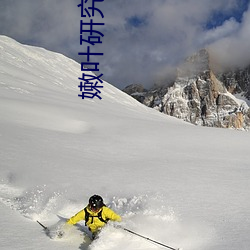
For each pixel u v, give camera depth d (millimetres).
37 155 13625
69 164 12500
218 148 20000
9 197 8219
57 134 20016
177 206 7719
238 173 12289
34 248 5180
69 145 17125
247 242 5527
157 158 15648
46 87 63406
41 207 7438
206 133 25547
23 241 5410
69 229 5949
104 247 5297
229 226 6410
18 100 33250
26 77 66062
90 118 30375
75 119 28703
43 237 5680
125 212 7074
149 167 12953
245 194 9094
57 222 6508
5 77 53125
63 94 57594
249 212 7379
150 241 5547
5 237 5484
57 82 83312
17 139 16734
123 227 5859
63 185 9477
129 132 24484
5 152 13469
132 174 11469
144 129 26281
